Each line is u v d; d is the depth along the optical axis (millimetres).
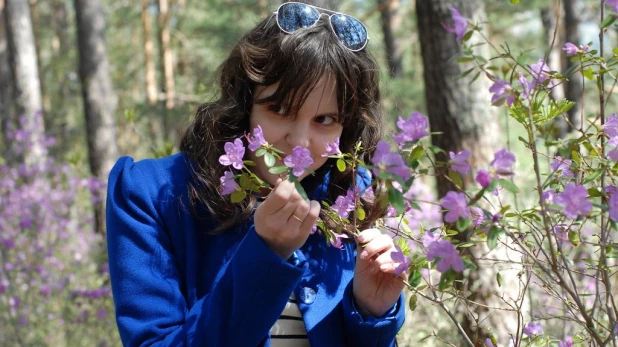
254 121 1373
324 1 1563
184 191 1438
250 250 1233
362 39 1408
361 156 1467
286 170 1163
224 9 11891
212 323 1264
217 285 1295
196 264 1407
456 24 1251
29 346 4551
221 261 1396
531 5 8156
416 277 1230
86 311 4559
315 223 1261
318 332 1380
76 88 17250
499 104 1238
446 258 1115
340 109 1339
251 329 1253
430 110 3650
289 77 1295
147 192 1436
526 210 1295
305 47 1303
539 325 1528
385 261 1327
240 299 1238
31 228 5656
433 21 3562
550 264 1210
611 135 1335
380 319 1377
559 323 2277
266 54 1343
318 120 1346
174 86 16125
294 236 1239
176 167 1479
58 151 11641
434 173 1184
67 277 5266
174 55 18703
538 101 1304
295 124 1326
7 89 13625
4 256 5105
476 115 3545
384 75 1801
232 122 1411
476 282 2920
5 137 8180
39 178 6918
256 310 1241
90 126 9711
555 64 9734
